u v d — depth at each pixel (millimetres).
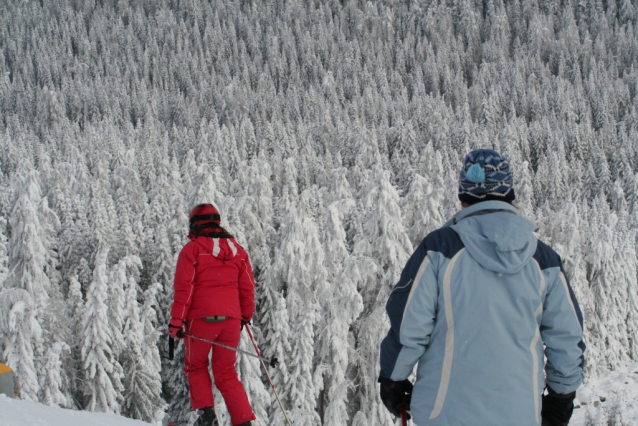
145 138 101688
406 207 20297
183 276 4531
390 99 131625
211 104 142250
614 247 37375
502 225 2412
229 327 4688
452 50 180250
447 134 97188
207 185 25156
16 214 23328
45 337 17859
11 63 179625
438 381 2432
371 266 15555
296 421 16547
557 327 2424
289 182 30688
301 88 148875
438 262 2467
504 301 2367
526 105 125688
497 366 2348
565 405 2531
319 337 16500
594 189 75875
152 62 176625
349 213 24938
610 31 186375
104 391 18562
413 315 2441
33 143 102125
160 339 23203
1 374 4480
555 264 2475
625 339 37688
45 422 3688
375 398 16484
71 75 175375
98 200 35438
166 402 22672
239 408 4586
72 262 29516
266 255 20609
